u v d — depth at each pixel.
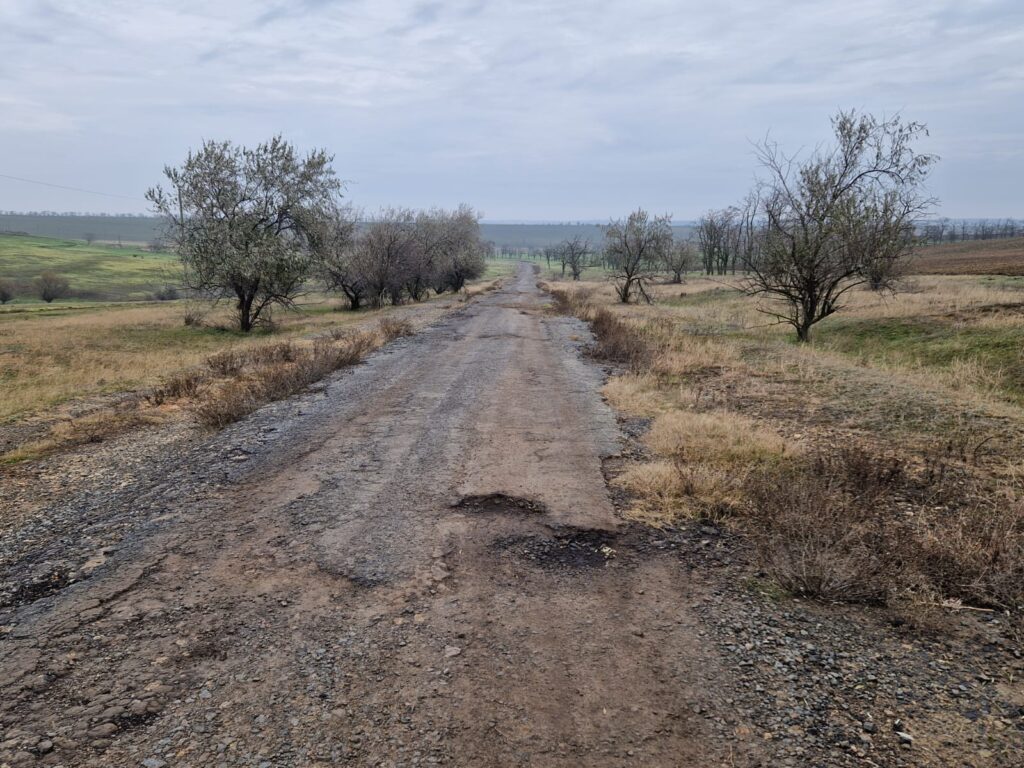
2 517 5.65
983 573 4.13
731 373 11.95
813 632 3.74
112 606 4.09
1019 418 7.57
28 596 4.25
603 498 5.93
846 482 5.89
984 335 13.09
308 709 3.08
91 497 6.14
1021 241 89.06
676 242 54.00
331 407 10.12
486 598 4.17
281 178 24.27
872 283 16.25
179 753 2.79
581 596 4.20
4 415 9.66
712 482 5.89
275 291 24.48
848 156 14.87
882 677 3.30
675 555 4.79
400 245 36.09
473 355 16.11
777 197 15.84
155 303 50.06
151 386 12.29
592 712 3.05
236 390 10.99
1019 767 2.63
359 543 5.02
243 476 6.72
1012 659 3.43
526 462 7.05
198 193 23.12
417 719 3.00
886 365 12.16
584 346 17.75
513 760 2.74
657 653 3.54
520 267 148.75
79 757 2.77
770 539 4.75
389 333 20.11
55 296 71.50
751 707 3.07
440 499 5.96
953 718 2.96
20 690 3.25
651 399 10.20
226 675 3.36
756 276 17.69
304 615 3.96
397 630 3.79
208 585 4.36
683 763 2.71
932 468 5.93
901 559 4.37
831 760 2.71
